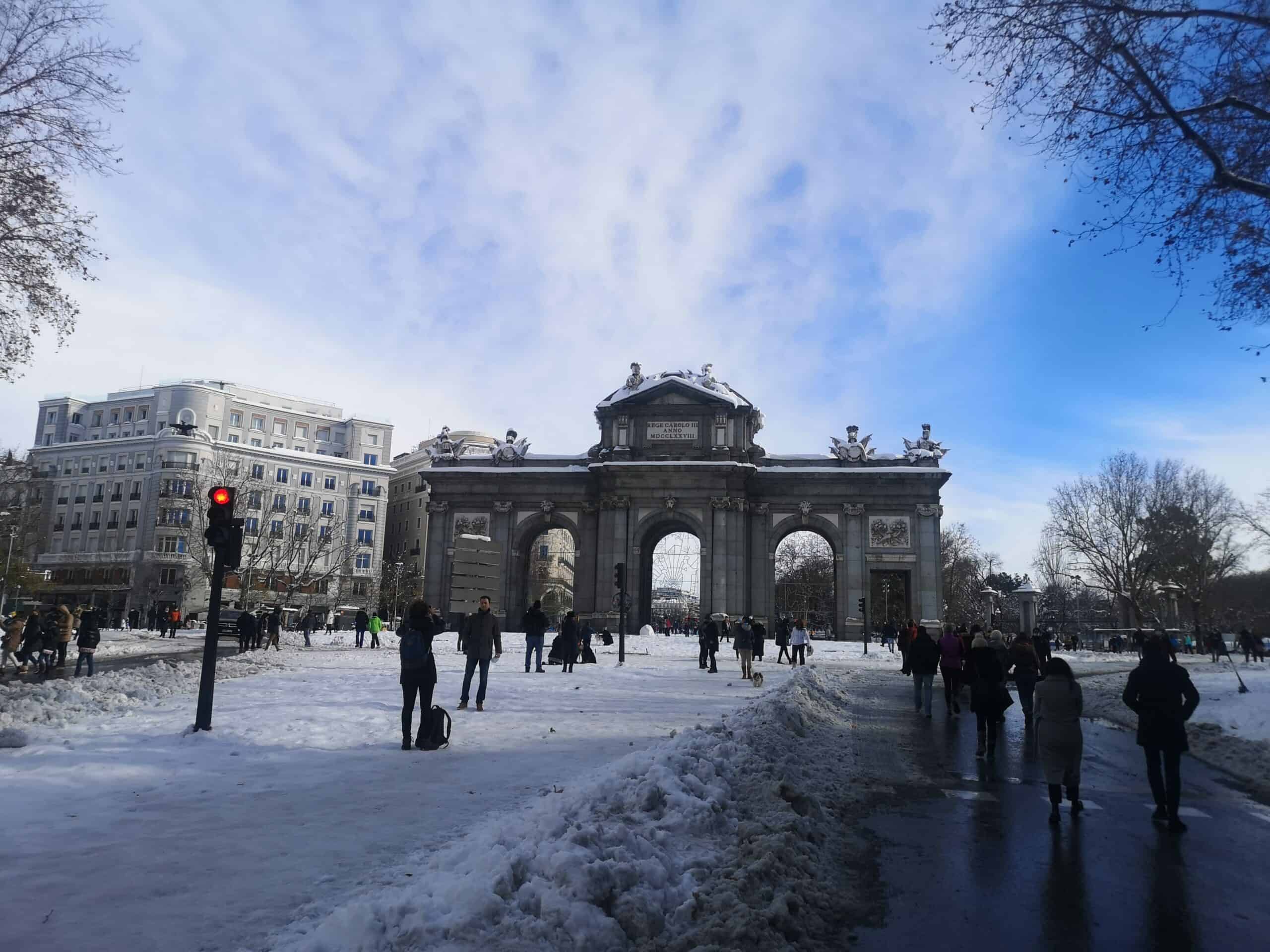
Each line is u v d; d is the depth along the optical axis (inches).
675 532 3051.2
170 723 633.6
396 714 707.4
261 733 598.9
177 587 4239.7
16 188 892.6
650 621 3031.5
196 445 4419.3
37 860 316.8
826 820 435.2
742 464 2913.4
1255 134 647.1
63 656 1274.6
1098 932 298.7
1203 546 3422.7
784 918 283.9
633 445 3006.9
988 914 314.0
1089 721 944.3
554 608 5565.9
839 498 2989.7
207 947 241.8
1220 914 318.7
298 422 5187.0
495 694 919.7
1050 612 4766.2
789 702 800.3
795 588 4672.7
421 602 583.2
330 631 3307.1
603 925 260.1
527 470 3110.2
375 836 353.7
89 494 4608.8
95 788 432.1
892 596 3612.2
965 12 614.5
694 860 336.2
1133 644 3107.8
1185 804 517.0
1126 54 601.3
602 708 827.4
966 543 5241.1
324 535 3324.3
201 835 351.9
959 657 941.2
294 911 269.0
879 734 778.2
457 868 292.2
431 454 3235.7
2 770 464.4
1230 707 873.5
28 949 238.1
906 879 352.8
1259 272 678.5
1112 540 3469.5
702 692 1039.6
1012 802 507.8
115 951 238.5
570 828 327.9
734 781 466.3
